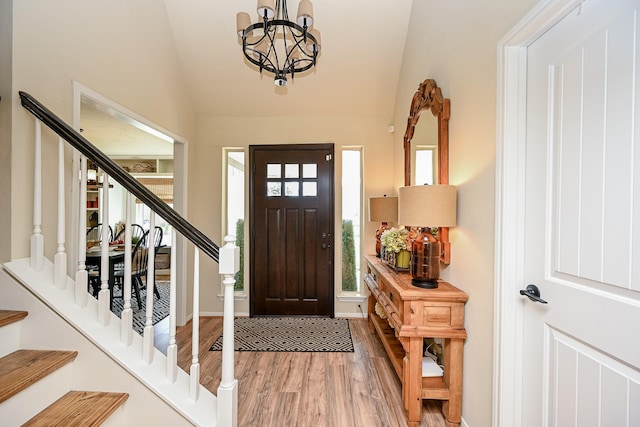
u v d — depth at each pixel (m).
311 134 3.59
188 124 3.38
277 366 2.40
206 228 3.60
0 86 1.41
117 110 2.16
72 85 1.76
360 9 2.71
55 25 1.64
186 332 3.08
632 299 0.88
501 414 1.33
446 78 1.95
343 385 2.14
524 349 1.30
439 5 2.07
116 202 5.95
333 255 3.57
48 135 1.61
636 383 0.86
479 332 1.52
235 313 3.60
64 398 1.35
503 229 1.32
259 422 1.76
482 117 1.51
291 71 2.32
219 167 3.61
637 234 0.87
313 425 1.74
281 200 3.60
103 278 1.46
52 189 1.63
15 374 1.20
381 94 3.38
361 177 3.68
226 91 3.37
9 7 1.41
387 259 2.46
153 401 1.41
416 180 2.49
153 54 2.61
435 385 1.76
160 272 5.82
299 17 1.90
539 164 1.23
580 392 1.04
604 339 0.96
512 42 1.29
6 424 1.12
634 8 0.87
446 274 1.95
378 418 1.80
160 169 6.00
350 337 2.97
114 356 1.40
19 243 1.44
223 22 2.80
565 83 1.10
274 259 3.61
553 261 1.16
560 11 1.08
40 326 1.40
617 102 0.92
